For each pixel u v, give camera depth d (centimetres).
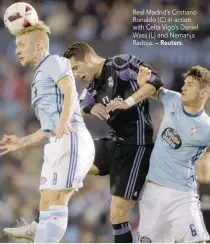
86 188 3297
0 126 3588
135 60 1734
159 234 1727
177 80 3741
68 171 1544
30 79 3806
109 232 3198
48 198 1583
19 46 1605
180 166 1711
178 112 1716
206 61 3772
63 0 4028
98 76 1758
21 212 3234
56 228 1541
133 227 3031
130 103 1673
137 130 1739
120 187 1730
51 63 1561
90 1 4016
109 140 1789
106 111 1723
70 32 3884
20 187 3331
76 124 1566
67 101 1513
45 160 1583
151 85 1689
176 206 1706
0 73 3791
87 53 1742
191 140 1691
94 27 3897
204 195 2197
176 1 3944
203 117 1711
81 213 3222
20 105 3706
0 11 3884
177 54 3762
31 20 1612
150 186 1728
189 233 1697
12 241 3114
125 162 1741
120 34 3853
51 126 1547
